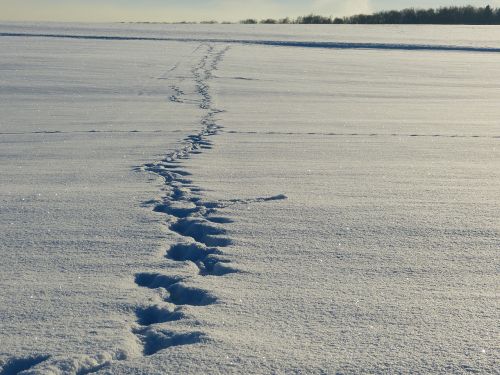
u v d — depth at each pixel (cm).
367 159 761
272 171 679
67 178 646
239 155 782
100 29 5591
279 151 813
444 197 562
